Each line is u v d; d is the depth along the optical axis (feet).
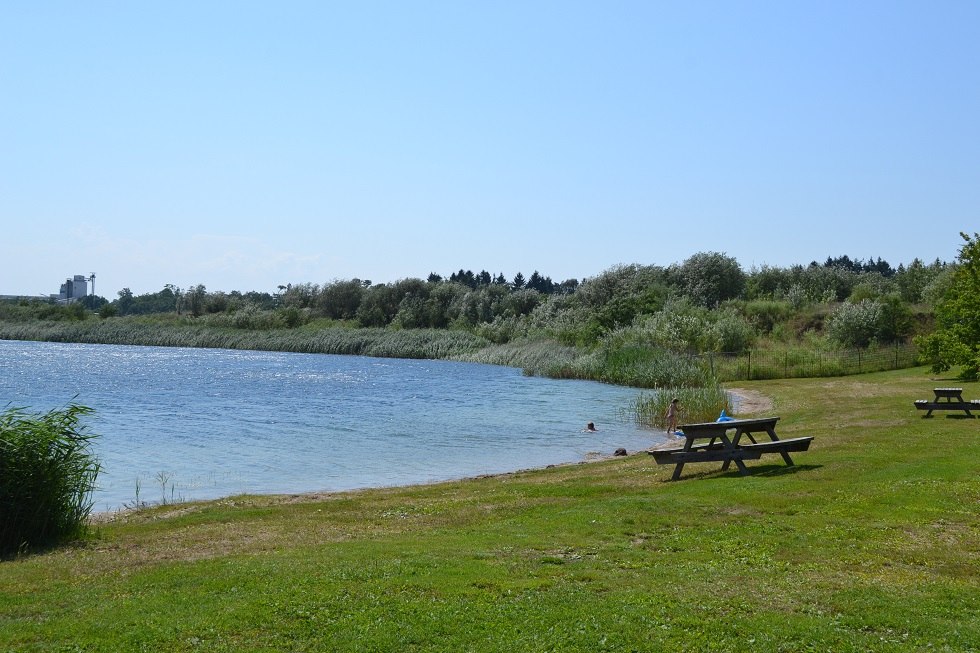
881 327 205.57
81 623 24.95
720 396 109.29
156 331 354.13
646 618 25.00
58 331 359.87
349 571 30.09
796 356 178.50
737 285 292.61
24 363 221.05
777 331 229.04
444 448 83.46
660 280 291.38
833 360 171.63
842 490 45.34
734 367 171.53
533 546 34.68
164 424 100.94
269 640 23.45
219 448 81.82
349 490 59.88
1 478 38.47
